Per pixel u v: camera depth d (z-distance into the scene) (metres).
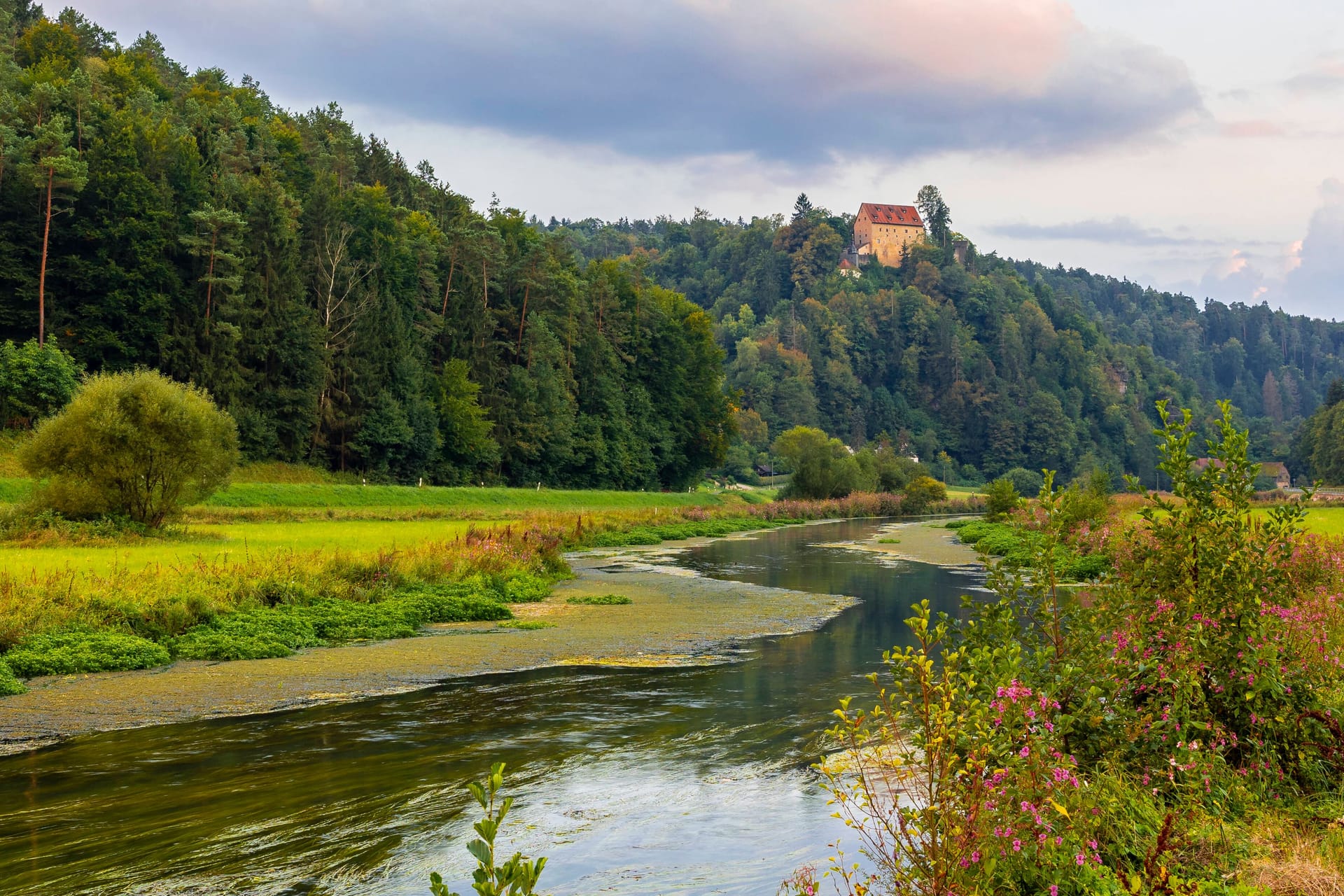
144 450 34.97
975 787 5.84
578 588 28.92
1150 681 7.93
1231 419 8.92
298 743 11.23
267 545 33.34
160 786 9.34
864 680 15.24
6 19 103.75
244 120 105.31
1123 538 9.41
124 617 17.89
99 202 67.56
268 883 6.86
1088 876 5.80
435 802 8.80
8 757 10.55
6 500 45.91
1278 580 8.58
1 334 65.06
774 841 7.78
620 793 9.14
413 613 21.28
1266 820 6.96
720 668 16.44
